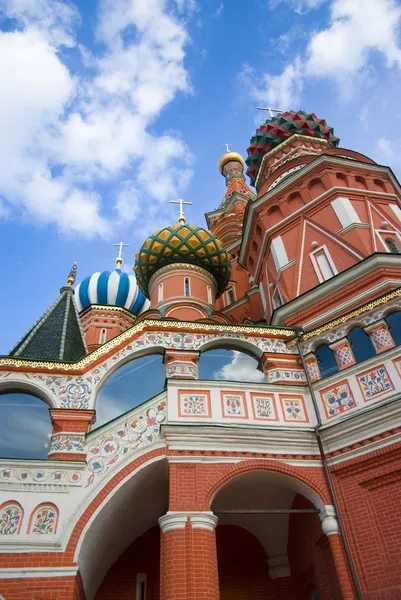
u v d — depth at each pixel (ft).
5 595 30.37
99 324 106.22
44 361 44.06
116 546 41.98
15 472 35.47
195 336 46.32
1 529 32.91
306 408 40.60
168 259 80.64
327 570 37.78
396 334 41.86
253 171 94.27
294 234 61.41
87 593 37.93
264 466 36.09
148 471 35.99
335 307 48.26
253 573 44.93
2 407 42.09
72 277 61.98
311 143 88.53
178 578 29.73
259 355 46.47
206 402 39.09
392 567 31.30
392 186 66.64
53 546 32.71
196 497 33.55
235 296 92.68
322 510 35.12
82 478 35.99
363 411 37.27
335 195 60.75
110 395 43.27
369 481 35.06
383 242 54.95
